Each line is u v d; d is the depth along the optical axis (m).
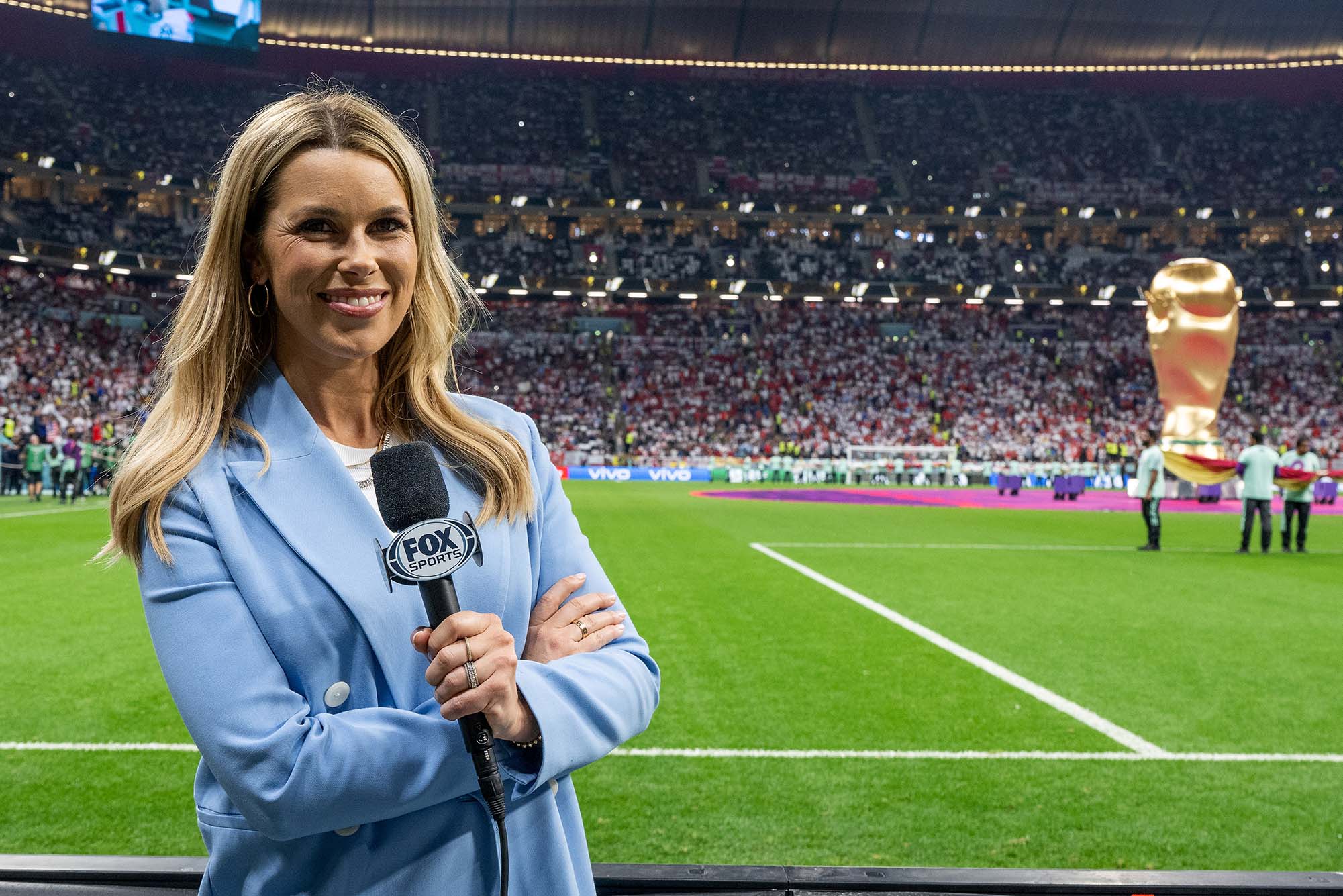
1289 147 53.62
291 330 1.27
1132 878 2.23
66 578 10.20
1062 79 56.31
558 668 1.19
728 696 5.84
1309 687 6.19
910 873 2.23
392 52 52.22
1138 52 54.41
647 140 53.53
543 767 1.10
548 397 45.25
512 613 1.25
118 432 31.70
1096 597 9.85
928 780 4.41
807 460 40.62
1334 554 14.28
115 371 38.94
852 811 4.04
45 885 2.15
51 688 5.84
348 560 1.15
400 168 1.26
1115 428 45.09
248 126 1.23
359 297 1.19
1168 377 25.34
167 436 1.17
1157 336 25.36
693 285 47.88
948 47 54.56
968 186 53.06
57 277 42.34
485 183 50.91
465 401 1.46
